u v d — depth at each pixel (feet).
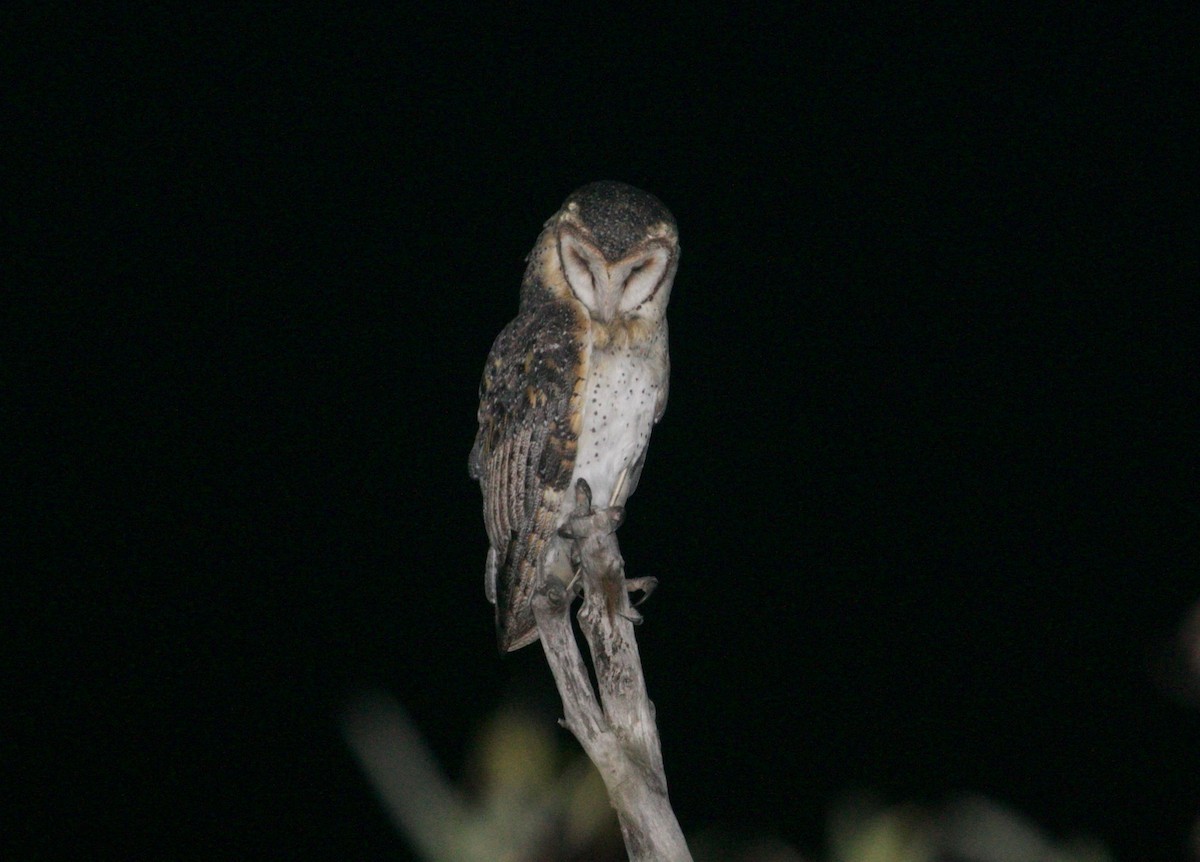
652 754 44.75
